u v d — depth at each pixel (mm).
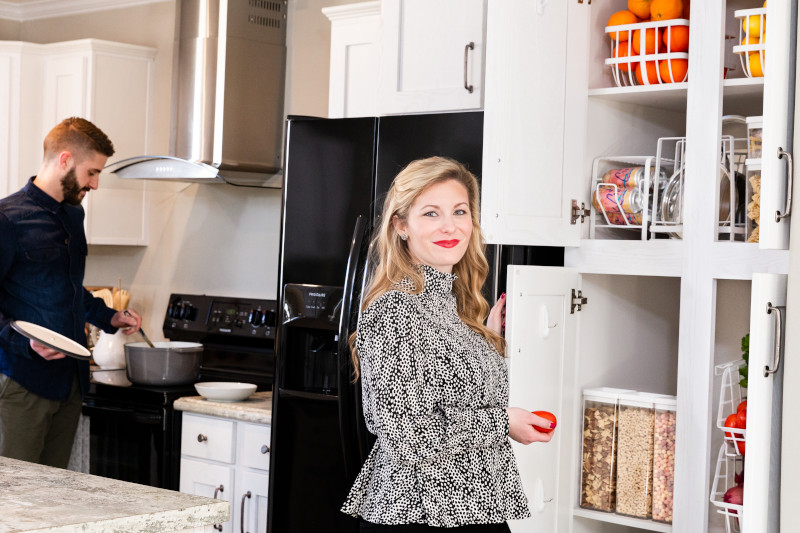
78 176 3307
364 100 3277
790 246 1806
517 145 2340
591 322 2676
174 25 4352
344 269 2822
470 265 2117
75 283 3377
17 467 1840
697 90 2432
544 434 1971
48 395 3209
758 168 2355
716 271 2387
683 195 2494
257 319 3943
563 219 2512
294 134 2912
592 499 2643
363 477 1994
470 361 1896
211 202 4328
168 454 3398
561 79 2486
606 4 2688
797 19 1807
